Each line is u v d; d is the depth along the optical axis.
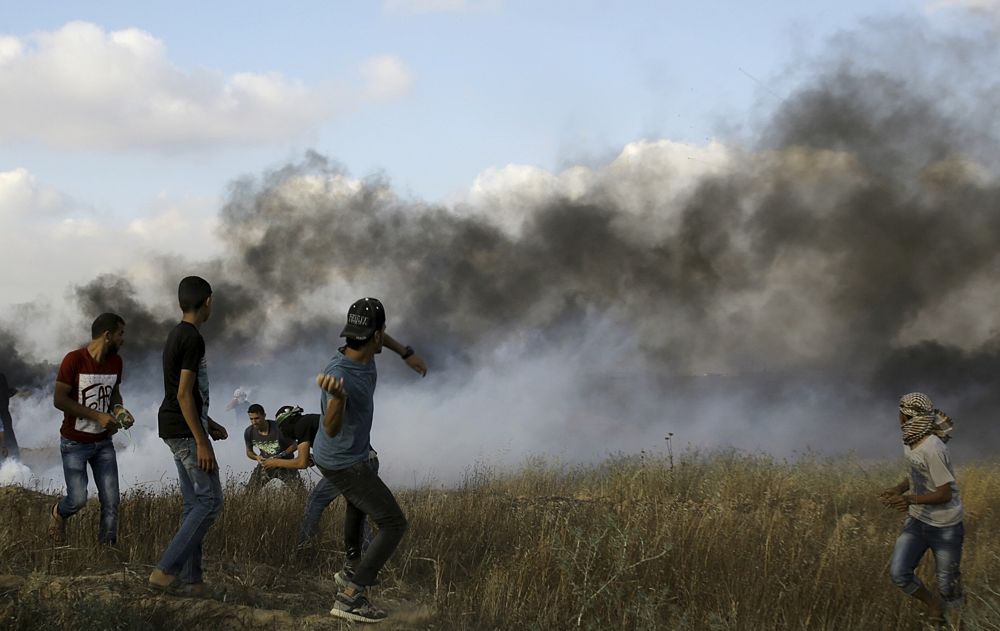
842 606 6.28
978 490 10.99
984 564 7.54
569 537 7.08
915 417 6.46
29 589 5.29
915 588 6.34
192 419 5.45
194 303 5.61
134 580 5.66
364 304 5.33
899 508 6.41
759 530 7.63
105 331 6.58
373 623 5.46
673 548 6.83
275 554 6.89
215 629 5.21
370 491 5.38
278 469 9.51
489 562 6.86
